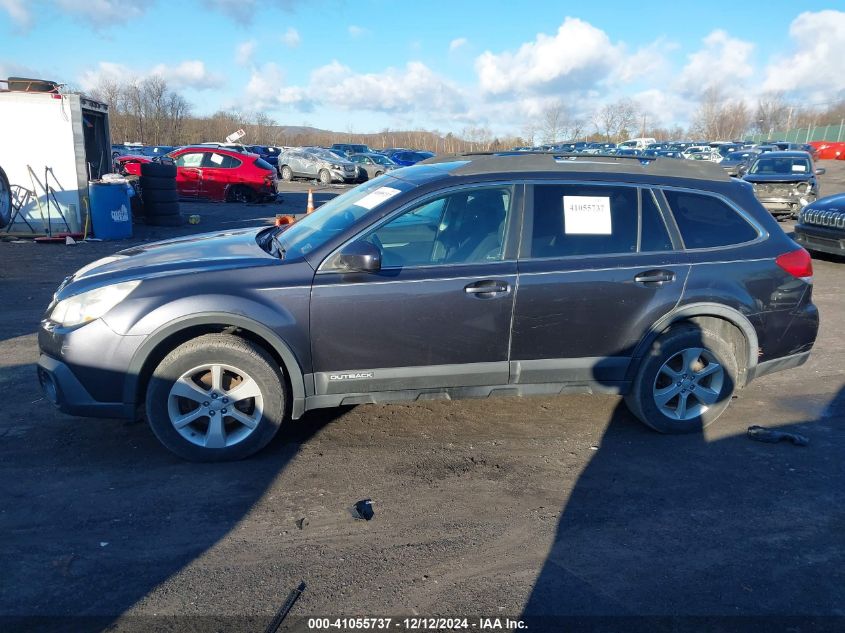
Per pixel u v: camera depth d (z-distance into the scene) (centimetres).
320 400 410
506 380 426
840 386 552
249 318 385
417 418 478
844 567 315
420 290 401
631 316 428
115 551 317
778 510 364
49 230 1249
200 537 330
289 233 469
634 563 315
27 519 342
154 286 387
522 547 327
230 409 400
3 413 471
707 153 3409
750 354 455
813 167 1708
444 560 316
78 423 457
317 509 358
